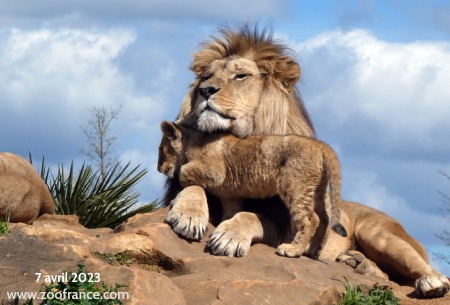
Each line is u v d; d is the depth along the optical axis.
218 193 12.58
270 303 10.33
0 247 10.59
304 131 13.31
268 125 12.85
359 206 13.98
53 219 14.78
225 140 12.41
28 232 11.07
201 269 11.06
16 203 14.22
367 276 12.16
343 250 13.34
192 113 12.94
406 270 12.70
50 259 10.41
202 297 10.25
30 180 14.62
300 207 11.68
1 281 9.95
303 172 11.62
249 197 12.49
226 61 12.86
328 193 11.81
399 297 11.80
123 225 12.67
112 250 11.14
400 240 12.96
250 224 11.99
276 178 11.91
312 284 10.96
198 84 13.23
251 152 12.06
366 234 13.28
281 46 13.35
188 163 12.41
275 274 11.02
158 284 10.09
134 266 11.18
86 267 10.18
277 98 12.98
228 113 12.43
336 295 11.12
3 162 14.27
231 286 10.35
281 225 12.41
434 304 11.55
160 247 11.28
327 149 11.55
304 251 11.87
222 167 12.28
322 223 11.81
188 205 11.91
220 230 11.67
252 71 12.81
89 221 18.12
